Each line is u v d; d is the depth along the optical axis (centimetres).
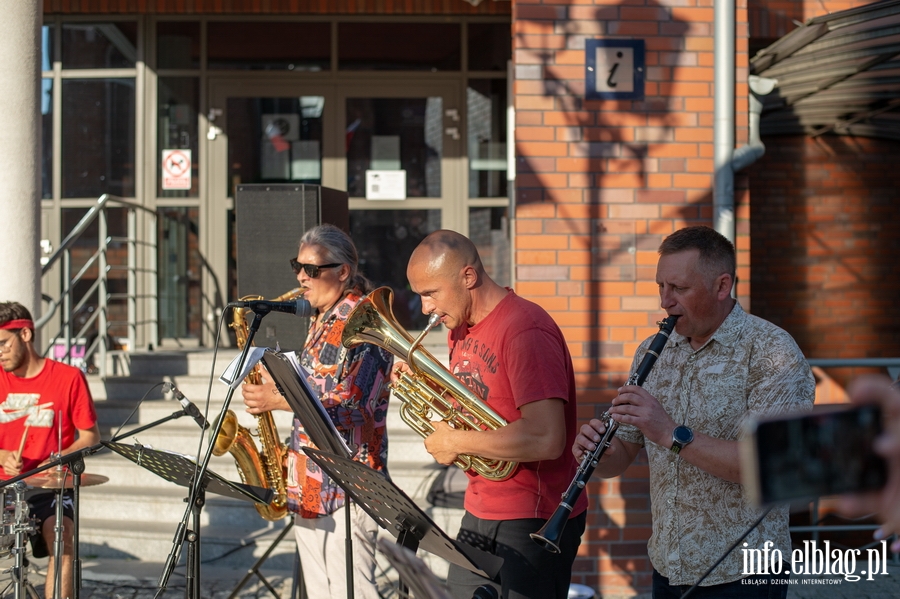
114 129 693
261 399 322
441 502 464
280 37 692
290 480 320
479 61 692
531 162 460
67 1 674
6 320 393
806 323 712
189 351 653
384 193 695
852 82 527
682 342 243
